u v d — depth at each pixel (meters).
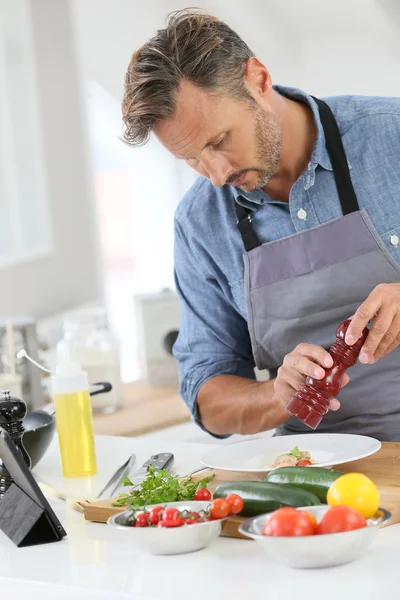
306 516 1.27
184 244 2.22
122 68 6.36
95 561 1.41
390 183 2.02
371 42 6.10
